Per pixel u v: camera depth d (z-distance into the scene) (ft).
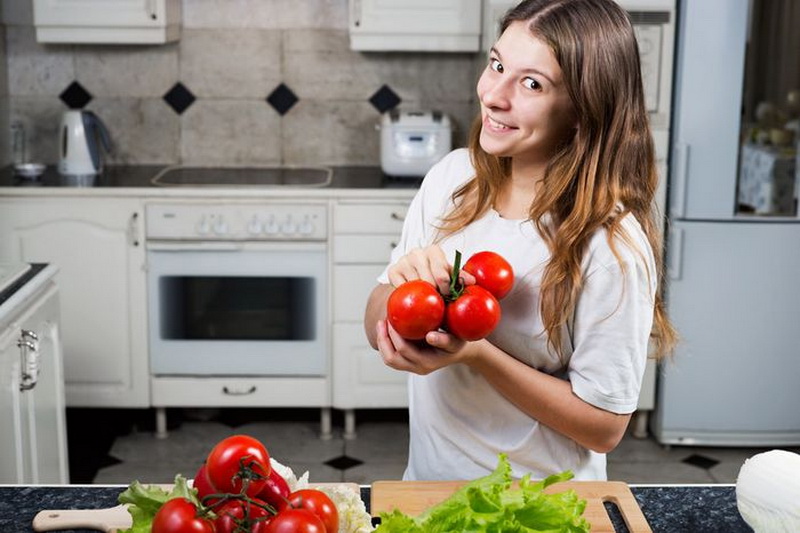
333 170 13.62
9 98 13.71
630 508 4.60
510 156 5.03
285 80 13.80
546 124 4.67
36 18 12.47
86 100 13.76
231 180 12.72
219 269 12.23
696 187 11.84
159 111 13.84
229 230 12.11
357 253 12.20
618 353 4.76
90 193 12.06
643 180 4.88
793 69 11.52
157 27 12.62
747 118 11.69
